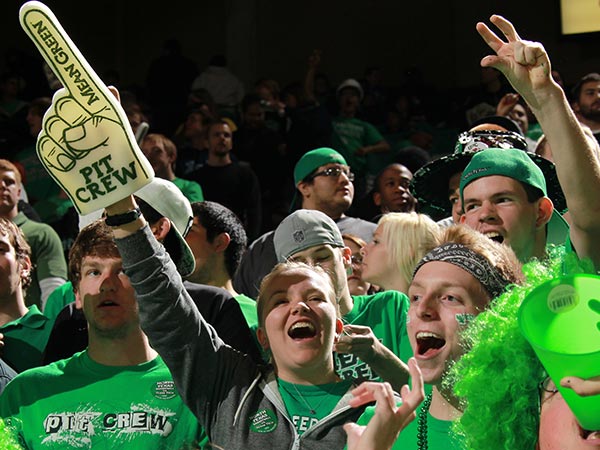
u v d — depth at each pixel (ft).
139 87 47.44
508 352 7.06
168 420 12.14
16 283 16.57
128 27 61.67
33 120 33.58
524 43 9.20
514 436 7.00
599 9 49.62
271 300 11.72
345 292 14.88
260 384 11.42
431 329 9.53
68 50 10.00
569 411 6.64
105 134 10.12
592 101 26.27
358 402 8.18
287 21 55.52
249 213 28.30
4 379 14.03
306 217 15.33
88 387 12.39
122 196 10.18
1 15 57.93
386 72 54.39
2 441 9.66
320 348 11.46
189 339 11.08
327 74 55.16
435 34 53.78
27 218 22.36
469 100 41.47
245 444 10.96
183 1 61.11
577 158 9.04
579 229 9.20
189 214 14.25
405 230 14.78
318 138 34.53
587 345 6.12
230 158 30.09
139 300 10.80
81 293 12.71
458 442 9.04
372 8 54.60
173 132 42.06
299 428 11.14
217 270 16.63
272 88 39.47
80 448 12.05
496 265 9.68
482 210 12.60
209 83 44.91
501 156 12.78
